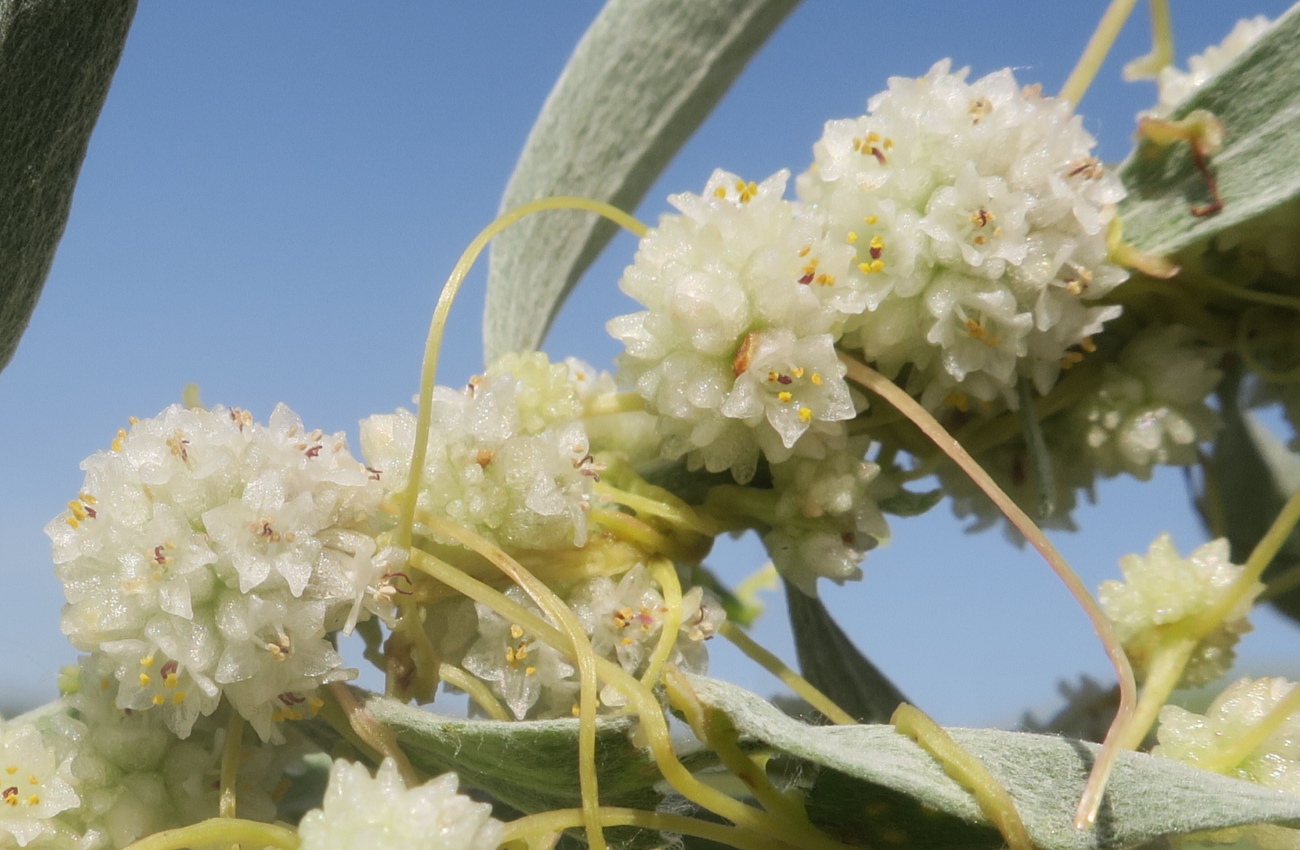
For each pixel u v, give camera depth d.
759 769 0.08
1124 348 0.09
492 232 0.08
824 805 0.08
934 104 0.08
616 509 0.09
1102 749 0.08
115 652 0.08
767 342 0.08
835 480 0.08
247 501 0.08
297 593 0.08
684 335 0.08
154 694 0.08
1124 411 0.09
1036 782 0.08
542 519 0.08
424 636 0.08
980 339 0.08
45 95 0.08
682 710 0.08
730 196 0.08
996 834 0.08
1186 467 0.10
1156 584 0.09
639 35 0.10
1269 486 0.10
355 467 0.08
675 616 0.08
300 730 0.08
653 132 0.11
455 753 0.08
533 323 0.10
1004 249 0.08
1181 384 0.09
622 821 0.08
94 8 0.08
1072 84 0.09
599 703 0.08
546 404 0.09
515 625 0.08
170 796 0.08
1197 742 0.08
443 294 0.08
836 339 0.08
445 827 0.07
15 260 0.08
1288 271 0.09
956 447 0.08
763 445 0.08
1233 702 0.08
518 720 0.08
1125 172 0.09
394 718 0.08
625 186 0.11
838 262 0.08
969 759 0.08
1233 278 0.09
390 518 0.08
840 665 0.09
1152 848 0.08
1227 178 0.09
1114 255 0.09
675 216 0.08
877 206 0.08
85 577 0.08
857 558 0.08
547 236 0.10
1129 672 0.08
